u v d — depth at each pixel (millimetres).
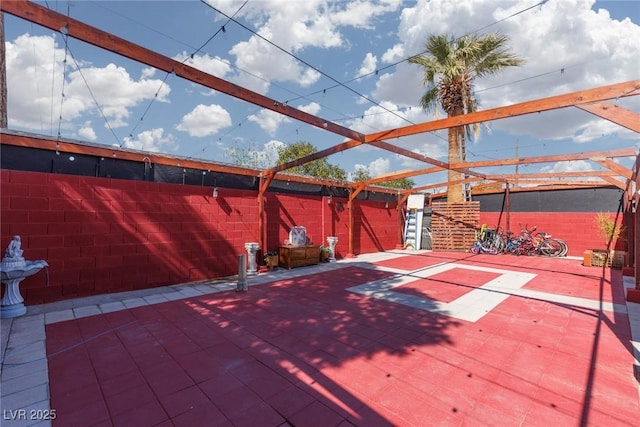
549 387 2510
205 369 2805
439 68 10797
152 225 5949
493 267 8328
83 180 5168
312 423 2070
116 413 2172
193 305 4793
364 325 3930
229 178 7355
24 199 4605
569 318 4199
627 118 3176
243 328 3822
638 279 5016
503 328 3832
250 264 7406
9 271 3928
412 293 5551
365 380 2621
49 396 2373
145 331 3713
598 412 2180
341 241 10273
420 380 2621
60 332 3662
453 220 12102
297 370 2791
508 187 11320
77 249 5082
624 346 3299
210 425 2053
